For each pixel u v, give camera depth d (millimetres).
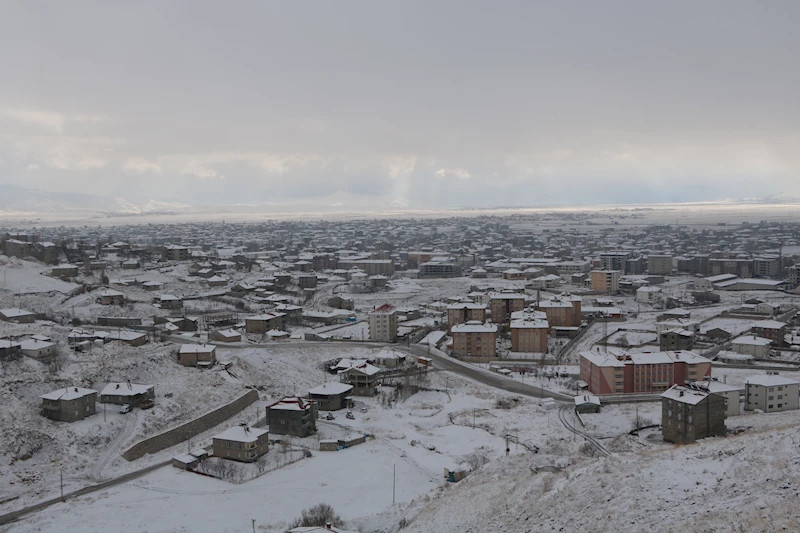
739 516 109125
